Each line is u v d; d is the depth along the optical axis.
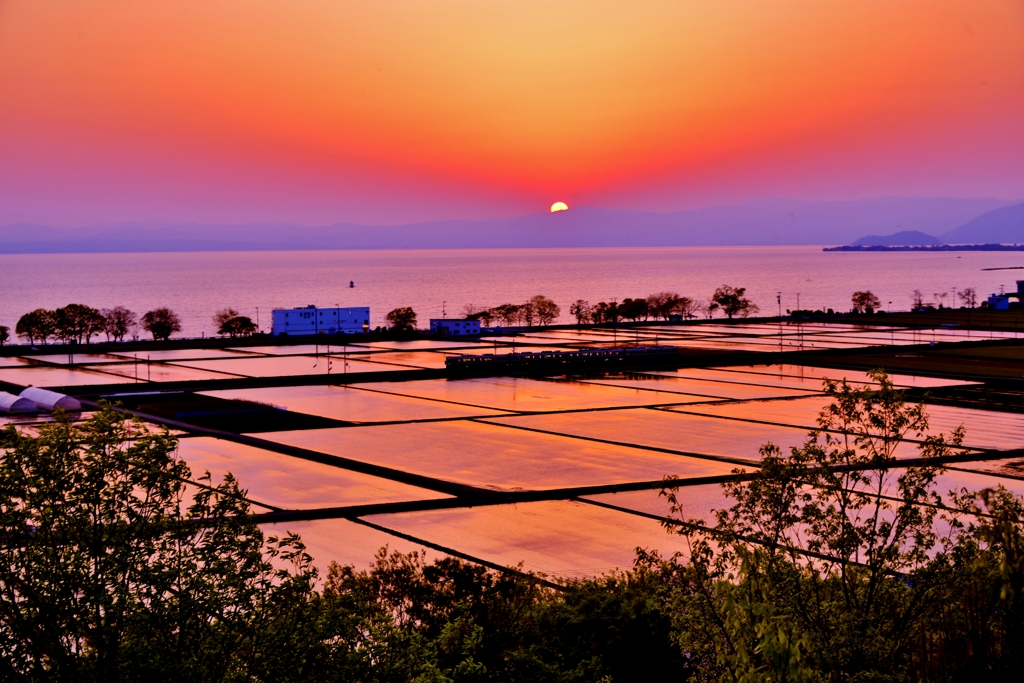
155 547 23.91
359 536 62.53
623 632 34.19
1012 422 105.50
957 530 50.78
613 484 77.75
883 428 29.89
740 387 142.00
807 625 23.39
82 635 22.61
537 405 123.88
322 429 104.19
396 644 26.11
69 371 160.38
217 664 22.91
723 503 70.94
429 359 183.38
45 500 23.38
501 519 67.06
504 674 31.89
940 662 18.36
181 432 100.69
